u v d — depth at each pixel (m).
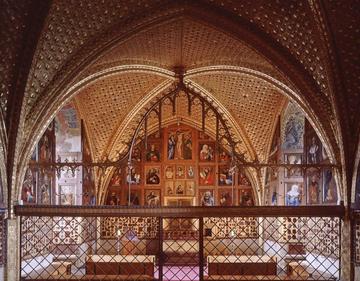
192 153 28.03
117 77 23.00
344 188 17.27
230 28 17.30
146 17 17.00
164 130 27.94
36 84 16.92
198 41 19.17
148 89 24.81
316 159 20.72
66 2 14.95
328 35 15.41
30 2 14.80
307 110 18.48
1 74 15.88
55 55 16.66
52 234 20.97
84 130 24.45
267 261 19.06
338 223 17.67
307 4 15.00
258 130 25.72
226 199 27.72
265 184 26.30
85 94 23.30
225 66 20.81
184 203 27.77
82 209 16.86
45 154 21.06
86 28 16.52
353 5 14.47
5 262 16.56
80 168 23.53
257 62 19.83
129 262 18.78
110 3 15.94
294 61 17.41
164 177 27.94
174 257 24.14
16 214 17.02
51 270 19.45
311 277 17.41
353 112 17.02
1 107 16.34
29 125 17.25
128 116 25.67
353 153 17.19
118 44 17.50
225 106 25.28
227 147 27.59
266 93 23.61
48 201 21.72
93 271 18.73
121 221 22.94
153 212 16.73
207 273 20.16
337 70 16.19
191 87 24.42
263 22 16.77
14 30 15.19
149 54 20.30
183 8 16.98
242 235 24.77
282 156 23.44
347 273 17.05
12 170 16.78
